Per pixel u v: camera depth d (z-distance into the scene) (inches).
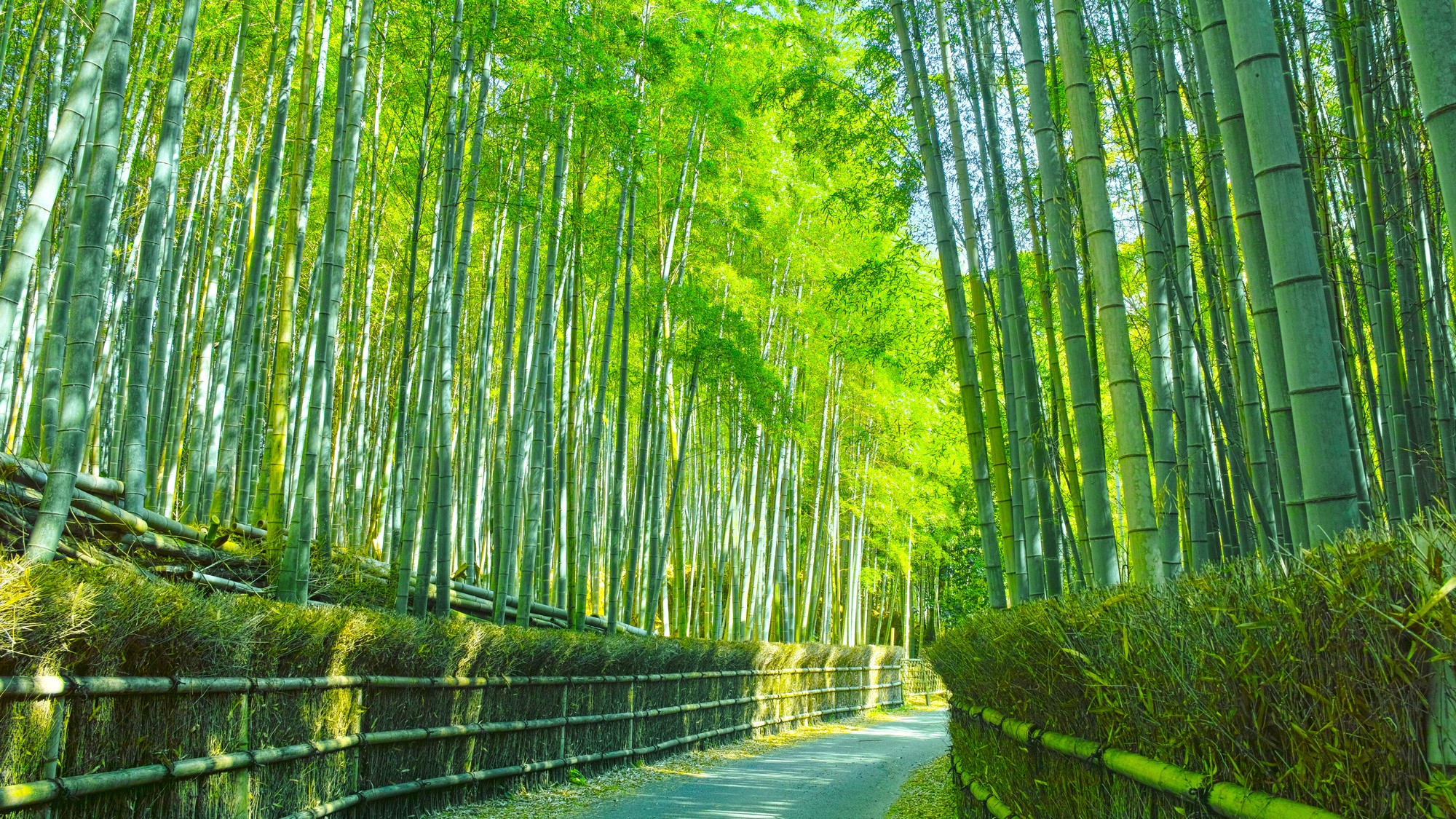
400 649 200.7
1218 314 177.6
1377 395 169.9
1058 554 202.7
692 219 446.6
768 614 546.0
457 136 271.6
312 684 171.6
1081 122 142.6
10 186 246.8
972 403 223.1
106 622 115.7
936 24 256.2
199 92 337.7
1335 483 87.4
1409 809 51.4
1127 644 83.3
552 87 301.7
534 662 264.5
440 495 273.4
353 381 438.3
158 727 132.6
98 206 146.8
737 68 426.6
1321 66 194.7
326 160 367.9
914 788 283.1
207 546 242.1
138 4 284.4
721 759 368.5
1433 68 70.1
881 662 721.0
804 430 441.4
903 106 280.7
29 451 198.1
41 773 109.6
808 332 525.3
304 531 216.8
